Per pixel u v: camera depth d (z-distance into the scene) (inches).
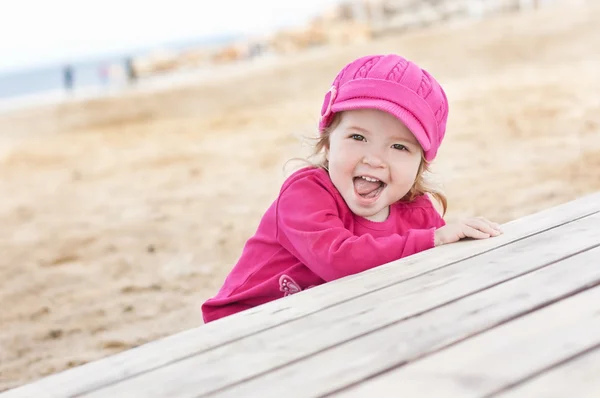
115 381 52.2
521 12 933.2
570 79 398.6
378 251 78.3
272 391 48.6
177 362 54.3
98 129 562.3
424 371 49.0
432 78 86.4
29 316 167.3
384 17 1232.2
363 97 82.7
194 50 1445.6
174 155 380.2
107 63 1539.1
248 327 59.4
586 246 68.9
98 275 194.4
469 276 65.0
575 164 233.5
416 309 58.8
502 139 288.7
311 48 1247.5
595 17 663.1
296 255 86.8
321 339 55.4
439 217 96.3
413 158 84.5
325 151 90.7
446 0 1191.6
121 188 315.3
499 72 480.7
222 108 567.8
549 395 44.9
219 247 205.0
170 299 166.9
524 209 195.8
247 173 307.3
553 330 52.9
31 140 542.9
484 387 46.4
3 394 51.8
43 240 241.9
